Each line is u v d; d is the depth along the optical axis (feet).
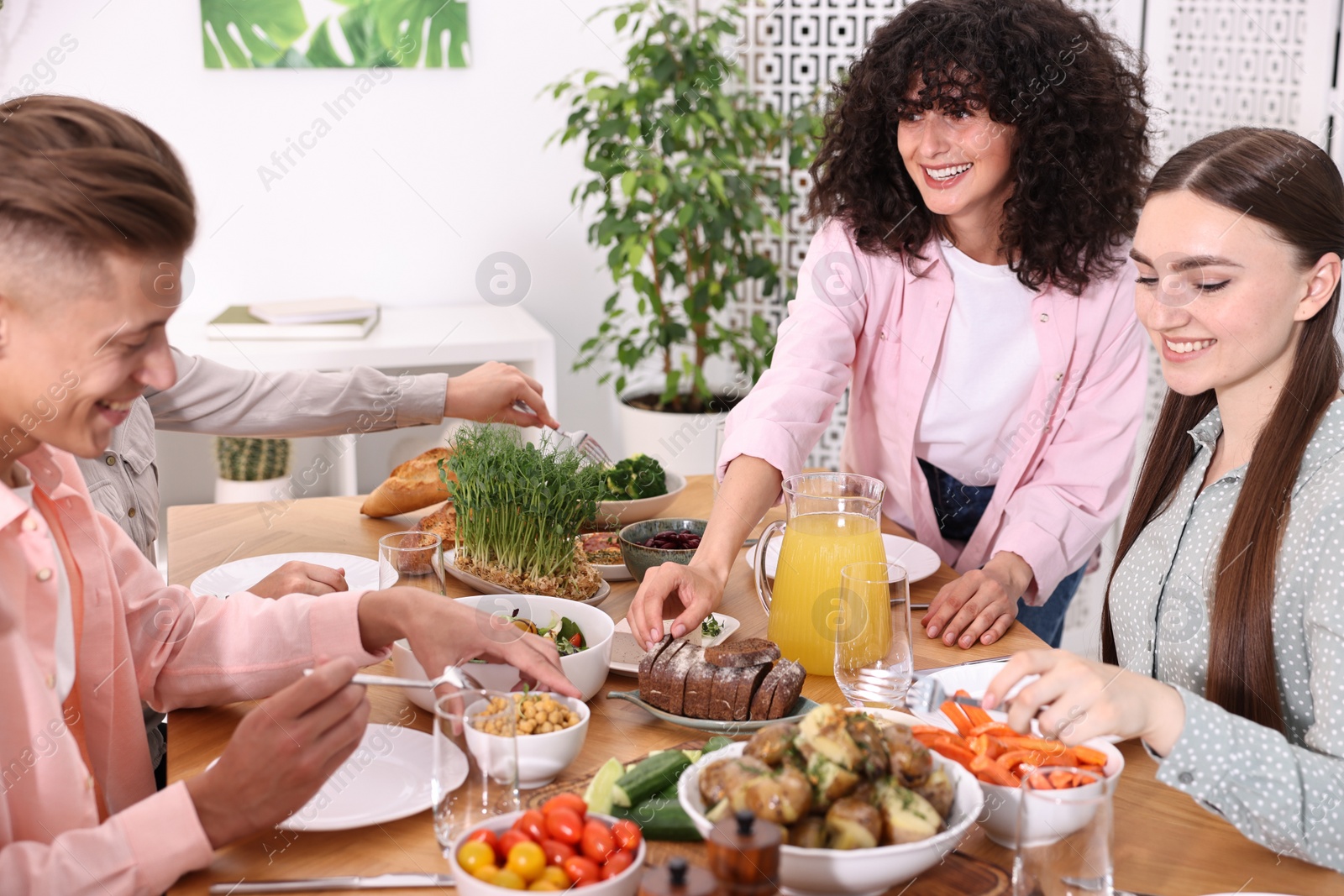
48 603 2.63
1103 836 2.19
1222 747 2.62
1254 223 3.06
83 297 2.32
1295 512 3.05
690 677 3.09
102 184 2.28
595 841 2.30
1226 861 2.61
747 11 9.64
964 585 4.01
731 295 10.32
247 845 2.62
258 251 9.73
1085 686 2.63
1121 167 4.56
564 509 4.01
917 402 5.00
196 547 4.63
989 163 4.42
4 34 8.86
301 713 2.51
